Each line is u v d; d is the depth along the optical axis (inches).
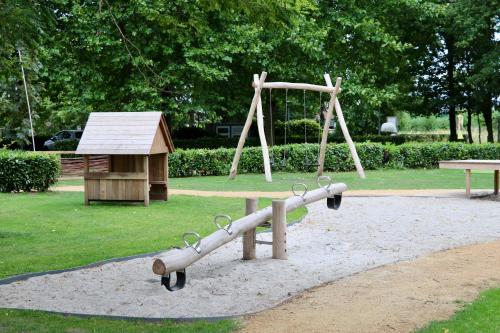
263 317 211.0
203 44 929.5
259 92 703.1
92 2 737.6
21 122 1146.7
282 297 238.8
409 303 224.7
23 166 643.5
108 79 925.8
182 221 430.9
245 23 960.9
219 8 332.5
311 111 1179.9
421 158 985.5
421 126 2343.8
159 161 560.4
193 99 989.2
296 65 1028.5
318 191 348.5
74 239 361.4
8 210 493.7
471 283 252.7
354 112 1301.7
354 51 1114.7
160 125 546.0
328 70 1058.7
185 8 352.2
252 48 940.0
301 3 320.8
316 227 411.2
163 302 231.8
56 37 411.2
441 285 250.7
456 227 406.3
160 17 351.3
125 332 193.3
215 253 330.3
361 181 750.5
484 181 748.0
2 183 643.5
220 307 225.1
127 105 905.5
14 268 286.2
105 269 286.7
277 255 313.0
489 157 996.6
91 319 208.2
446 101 1392.7
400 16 1208.8
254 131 1457.9
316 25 988.6
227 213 471.2
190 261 226.1
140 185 522.6
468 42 1208.2
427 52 1400.1
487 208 500.7
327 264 298.5
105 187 527.8
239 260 310.5
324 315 212.1
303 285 257.3
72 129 1660.9
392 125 1750.7
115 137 528.4
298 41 954.7
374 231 393.7
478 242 350.9
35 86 1123.3
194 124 1419.8
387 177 810.8
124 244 343.9
